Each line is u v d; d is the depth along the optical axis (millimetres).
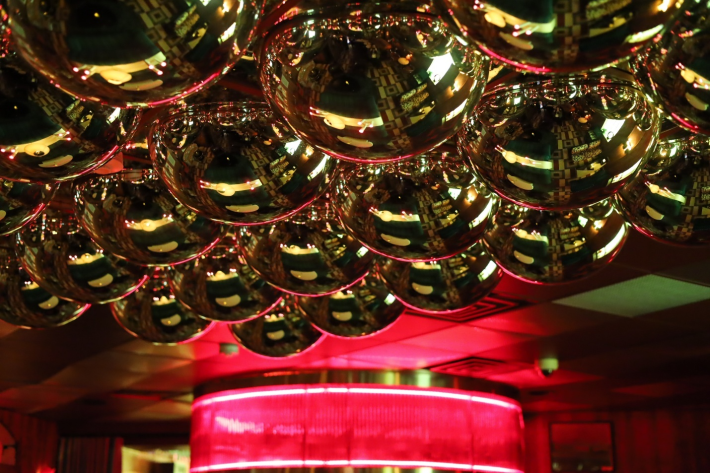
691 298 4422
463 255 1383
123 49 615
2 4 629
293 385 7031
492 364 6590
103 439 9406
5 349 5734
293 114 798
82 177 1157
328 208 1253
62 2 592
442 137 804
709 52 733
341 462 6820
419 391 7027
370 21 739
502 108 878
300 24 755
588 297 4473
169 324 1738
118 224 1168
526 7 571
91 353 5914
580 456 8836
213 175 938
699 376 6789
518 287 4328
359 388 6984
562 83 864
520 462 7453
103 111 872
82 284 1413
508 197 958
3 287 1556
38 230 1369
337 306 1581
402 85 745
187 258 1238
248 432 7035
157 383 7270
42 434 8984
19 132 852
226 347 5730
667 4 579
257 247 1279
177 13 603
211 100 920
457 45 744
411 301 1451
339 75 748
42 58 634
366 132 776
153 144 962
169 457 10000
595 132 865
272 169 938
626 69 870
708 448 8266
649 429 8633
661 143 1066
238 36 654
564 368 6691
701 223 1092
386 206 1076
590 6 564
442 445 6949
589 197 923
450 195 1067
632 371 6684
